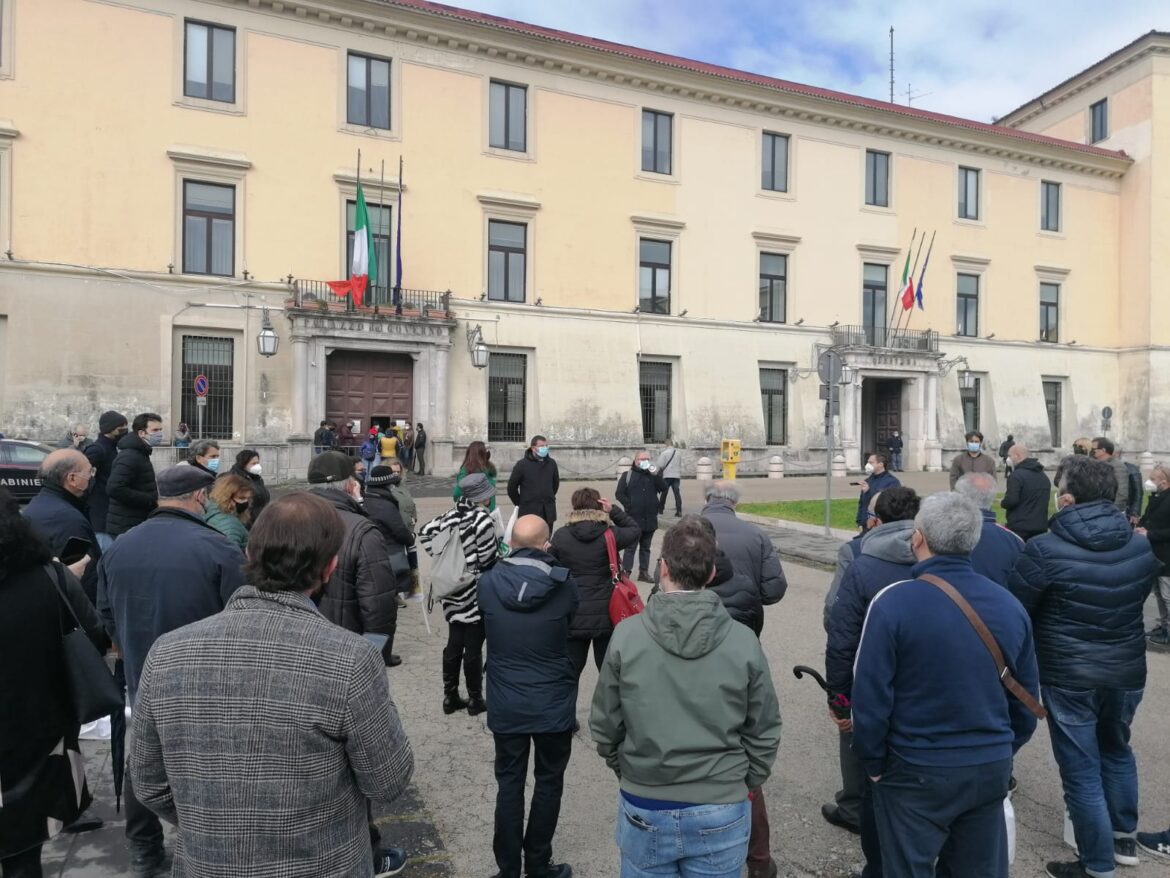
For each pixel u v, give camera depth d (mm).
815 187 30891
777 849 3979
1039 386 34844
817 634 7910
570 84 26938
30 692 2877
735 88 28984
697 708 2598
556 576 3697
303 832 1939
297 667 1946
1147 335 35656
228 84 22609
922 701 2715
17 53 20344
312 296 23047
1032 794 4613
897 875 2756
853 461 30641
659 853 2594
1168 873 3766
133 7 21406
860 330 31594
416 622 8375
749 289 29797
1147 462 34656
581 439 26781
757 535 4645
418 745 5207
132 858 3557
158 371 21703
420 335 24188
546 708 3580
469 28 24875
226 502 4648
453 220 25266
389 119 24562
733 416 29094
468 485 6293
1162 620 7762
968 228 33688
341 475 4535
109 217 21219
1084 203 36281
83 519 4988
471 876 3717
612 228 27625
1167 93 35688
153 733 2004
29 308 20453
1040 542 3795
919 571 2896
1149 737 5383
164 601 3428
